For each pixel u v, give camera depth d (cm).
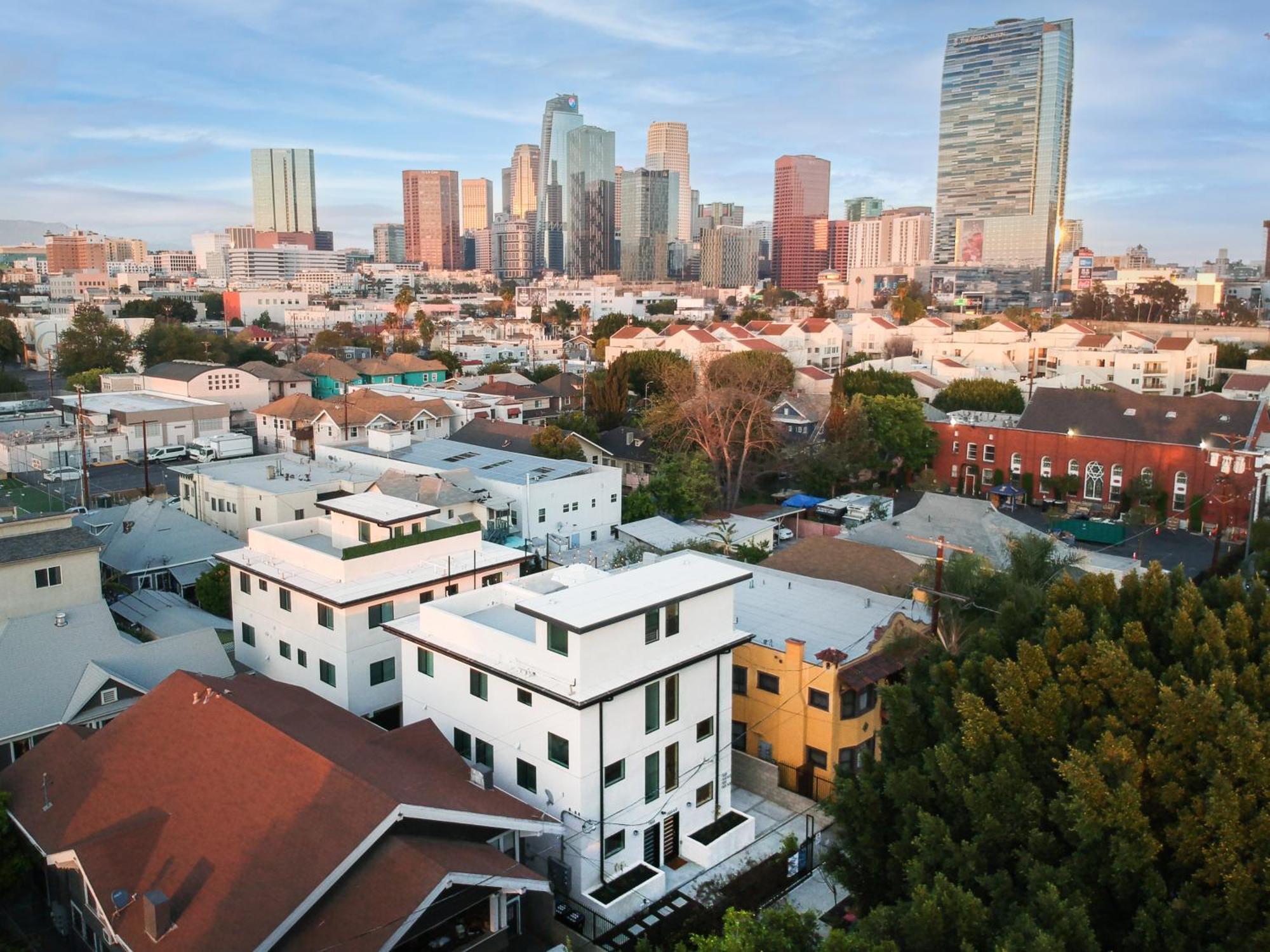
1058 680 2841
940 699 3003
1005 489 9088
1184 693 2639
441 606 3781
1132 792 2361
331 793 2783
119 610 5222
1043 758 2719
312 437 10369
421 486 6031
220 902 2545
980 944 2233
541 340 19475
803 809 3816
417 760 3147
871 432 9338
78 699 3816
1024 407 11375
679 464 7938
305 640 4338
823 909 3234
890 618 4328
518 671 3288
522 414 11656
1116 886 2375
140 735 3272
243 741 3089
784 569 5350
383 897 2520
